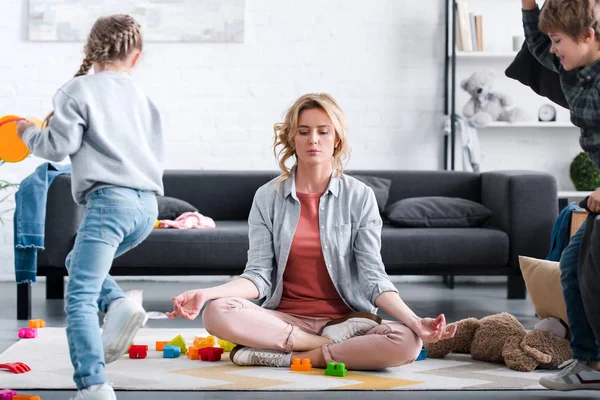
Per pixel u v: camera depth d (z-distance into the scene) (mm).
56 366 2859
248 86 5559
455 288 5293
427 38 5582
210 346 3143
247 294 2859
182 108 5539
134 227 2459
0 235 5449
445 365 2979
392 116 5602
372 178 4922
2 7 5434
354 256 2959
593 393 2586
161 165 2580
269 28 5547
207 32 5496
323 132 2859
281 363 2852
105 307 2576
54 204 4105
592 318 2361
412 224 4453
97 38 2572
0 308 4359
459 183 4996
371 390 2564
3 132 3111
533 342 2941
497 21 5602
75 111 2406
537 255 4297
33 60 5465
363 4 5570
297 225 2922
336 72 5582
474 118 5355
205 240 4164
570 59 2352
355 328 2857
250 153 5578
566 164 5641
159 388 2541
